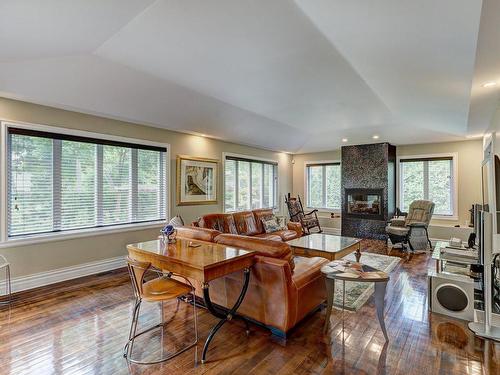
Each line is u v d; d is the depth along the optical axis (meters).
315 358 2.17
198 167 5.92
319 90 3.99
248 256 2.44
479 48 1.89
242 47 2.79
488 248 2.59
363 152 7.30
